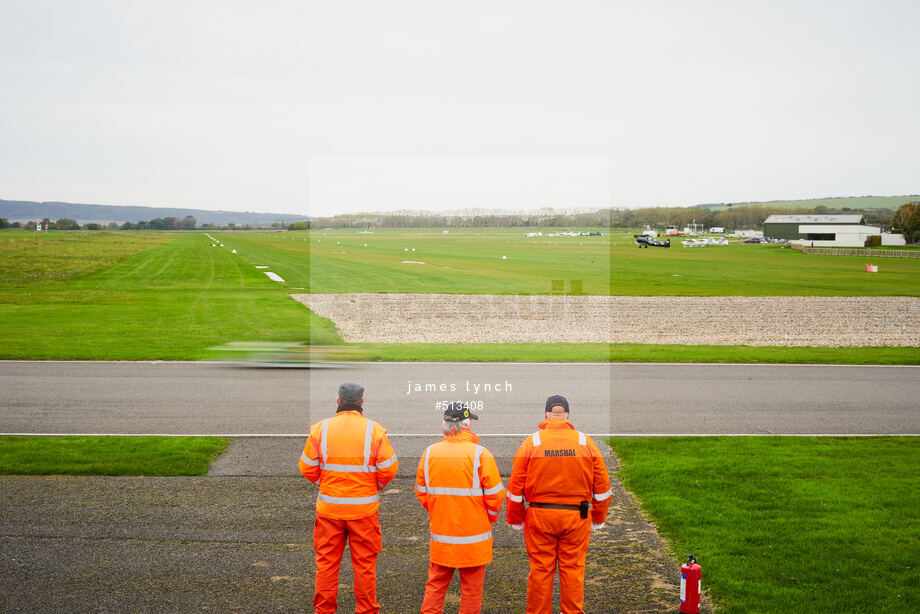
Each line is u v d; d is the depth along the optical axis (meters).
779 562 7.07
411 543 7.69
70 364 17.28
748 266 60.00
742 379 16.27
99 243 94.38
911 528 7.91
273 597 6.39
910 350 20.98
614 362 18.16
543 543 5.69
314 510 8.52
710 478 9.63
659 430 11.99
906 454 10.72
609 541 7.73
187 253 69.12
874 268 54.97
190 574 6.82
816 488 9.23
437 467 5.53
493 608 6.29
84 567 6.92
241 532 7.86
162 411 12.83
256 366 16.97
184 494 8.96
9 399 13.66
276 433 11.53
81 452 10.44
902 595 6.39
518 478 5.71
